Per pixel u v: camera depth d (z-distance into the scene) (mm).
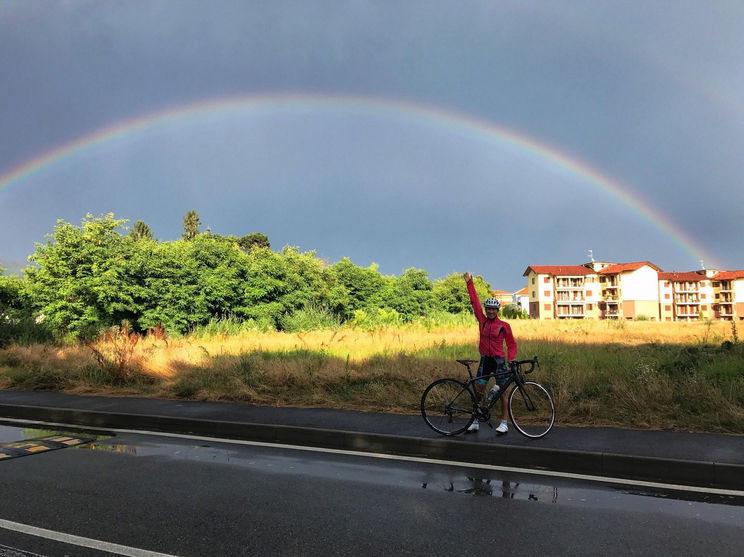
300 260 35562
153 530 3910
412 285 48406
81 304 22047
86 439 7039
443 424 6785
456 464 5727
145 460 5934
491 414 7562
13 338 18531
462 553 3539
